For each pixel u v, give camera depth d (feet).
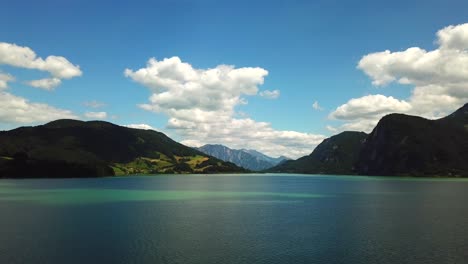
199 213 289.74
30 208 318.86
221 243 182.91
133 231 212.02
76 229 217.97
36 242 182.91
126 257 157.38
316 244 181.37
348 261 152.97
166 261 152.35
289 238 195.00
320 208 327.26
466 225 234.38
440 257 158.61
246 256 159.84
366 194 500.33
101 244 179.32
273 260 154.30
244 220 254.27
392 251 168.14
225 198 433.07
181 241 186.91
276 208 327.26
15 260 152.15
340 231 214.07
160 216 272.51
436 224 238.27
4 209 311.68
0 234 202.39
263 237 197.26
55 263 148.25
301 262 151.94
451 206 342.64
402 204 361.71
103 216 270.46
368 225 234.79
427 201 392.88
